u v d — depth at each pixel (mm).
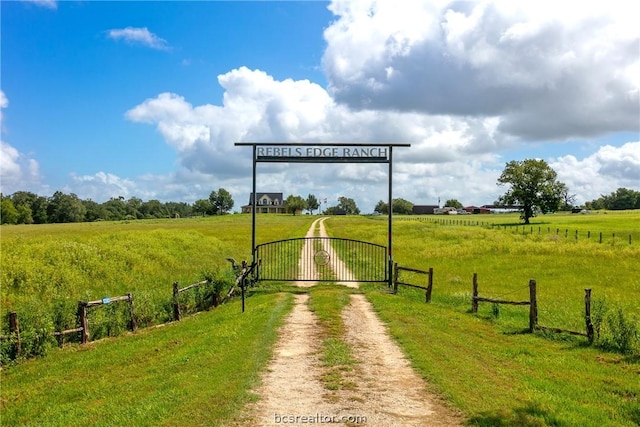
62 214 130250
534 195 90500
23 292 21328
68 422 8359
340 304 17141
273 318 14820
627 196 198375
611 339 12992
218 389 8797
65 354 13188
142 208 186500
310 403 8195
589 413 8219
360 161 21141
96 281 24328
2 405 9969
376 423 7434
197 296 18375
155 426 7391
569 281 24234
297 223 97000
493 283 23828
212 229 70688
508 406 8219
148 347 13289
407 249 39938
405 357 10992
